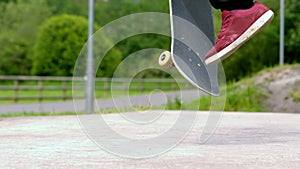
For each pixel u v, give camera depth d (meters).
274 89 13.56
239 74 21.00
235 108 12.51
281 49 17.70
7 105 20.81
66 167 3.38
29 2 46.16
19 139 4.99
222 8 3.92
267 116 8.40
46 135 5.33
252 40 20.73
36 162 3.58
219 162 3.59
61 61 36.41
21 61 40.94
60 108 18.17
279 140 4.89
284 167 3.40
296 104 12.70
